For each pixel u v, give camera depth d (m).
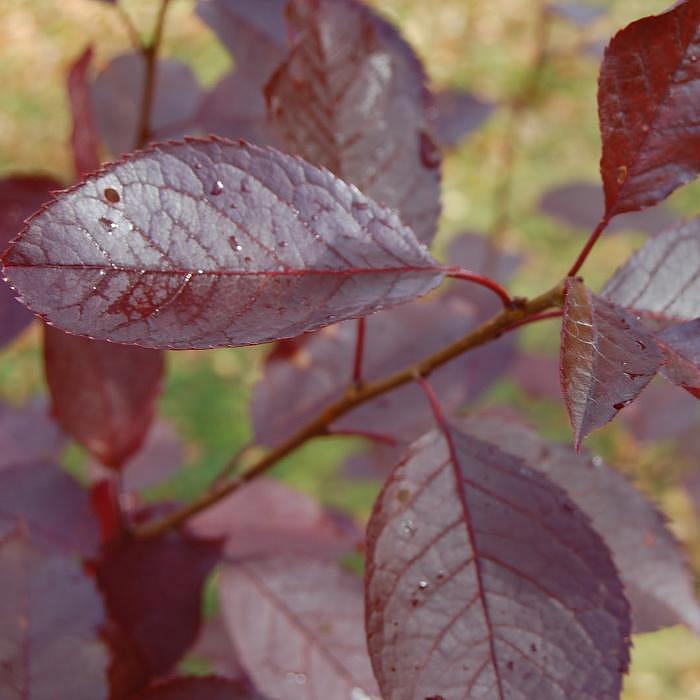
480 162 2.06
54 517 0.50
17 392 1.50
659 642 1.32
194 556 0.51
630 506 0.48
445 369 0.52
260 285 0.42
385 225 0.43
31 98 2.21
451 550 0.44
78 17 2.37
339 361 0.53
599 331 0.41
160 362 0.51
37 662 0.46
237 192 0.42
